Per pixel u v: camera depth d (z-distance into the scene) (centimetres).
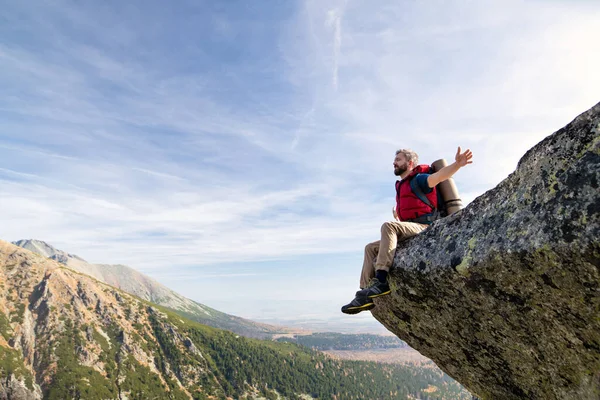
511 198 399
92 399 19412
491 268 387
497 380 504
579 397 392
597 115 340
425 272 472
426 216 586
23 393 19025
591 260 304
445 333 525
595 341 346
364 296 556
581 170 331
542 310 374
